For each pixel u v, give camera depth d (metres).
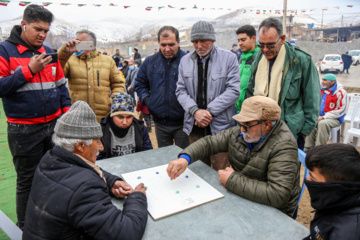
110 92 3.00
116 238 1.00
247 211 1.25
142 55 30.47
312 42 20.03
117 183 1.40
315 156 0.96
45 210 1.00
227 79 2.32
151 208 1.26
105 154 2.15
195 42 2.24
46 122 2.13
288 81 2.14
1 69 1.90
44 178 1.06
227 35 23.53
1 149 4.11
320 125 3.86
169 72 2.62
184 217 1.21
